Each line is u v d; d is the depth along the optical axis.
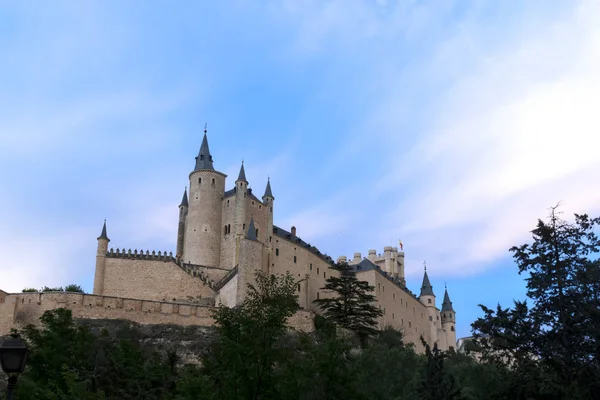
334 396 37.66
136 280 103.38
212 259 117.19
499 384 48.34
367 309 100.19
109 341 69.94
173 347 82.50
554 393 42.28
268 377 35.22
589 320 42.03
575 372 41.88
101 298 86.62
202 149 126.38
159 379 62.84
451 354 82.62
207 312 90.88
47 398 49.84
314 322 94.94
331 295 126.00
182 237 125.25
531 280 44.31
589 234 44.62
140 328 85.56
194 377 46.50
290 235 126.31
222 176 124.12
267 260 114.38
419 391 42.69
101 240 104.44
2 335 81.75
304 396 36.66
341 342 40.50
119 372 62.06
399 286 143.00
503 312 44.97
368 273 129.38
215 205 120.88
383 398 48.72
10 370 22.53
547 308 43.66
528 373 43.94
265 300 38.03
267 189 125.81
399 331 118.44
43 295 84.94
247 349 35.06
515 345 44.66
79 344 61.84
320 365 38.25
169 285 103.56
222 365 38.44
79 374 58.12
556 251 44.41
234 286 97.44
